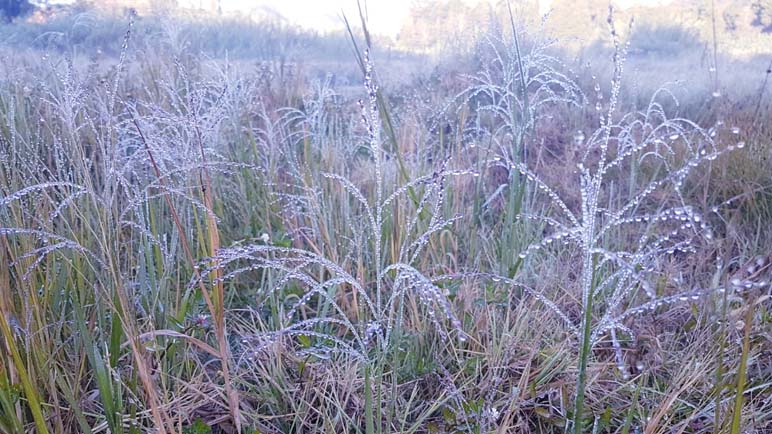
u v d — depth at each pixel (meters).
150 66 6.25
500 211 4.48
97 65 6.01
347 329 2.88
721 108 5.68
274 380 2.63
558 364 2.85
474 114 6.21
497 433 2.29
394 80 8.06
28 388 1.81
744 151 4.61
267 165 4.34
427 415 2.46
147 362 2.38
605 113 6.03
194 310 2.94
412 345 2.83
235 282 3.42
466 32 9.86
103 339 2.47
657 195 4.56
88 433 2.04
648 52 11.45
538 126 5.89
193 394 2.60
